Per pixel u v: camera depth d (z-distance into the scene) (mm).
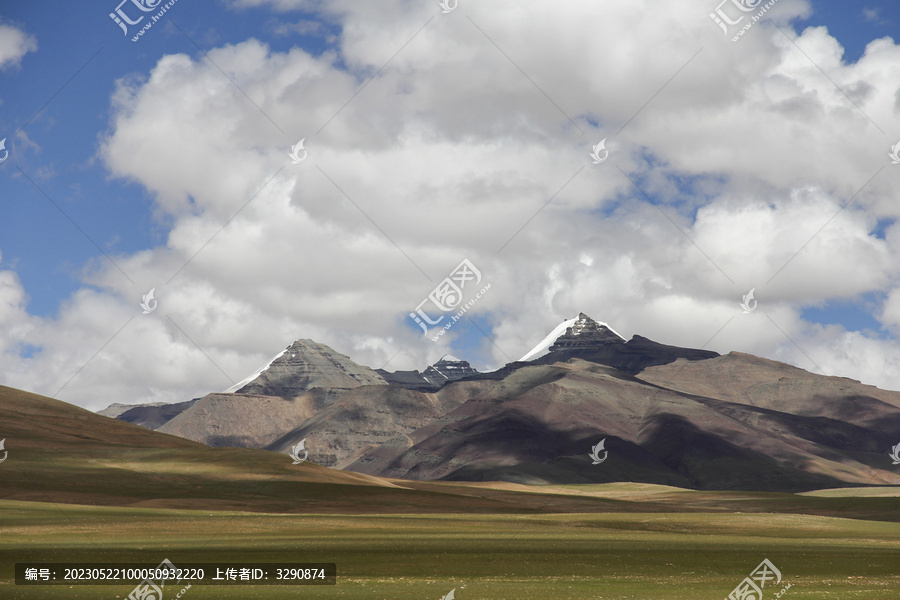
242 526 74875
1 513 80625
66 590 39750
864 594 41250
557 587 42219
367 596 38812
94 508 91500
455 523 86062
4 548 53969
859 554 60219
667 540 69188
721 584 44250
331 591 40188
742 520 94938
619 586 42938
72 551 52938
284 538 64312
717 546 64562
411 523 84750
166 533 67562
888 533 85000
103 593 39094
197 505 111312
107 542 59344
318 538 64625
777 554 58781
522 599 38312
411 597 38719
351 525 79500
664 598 39156
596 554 56500
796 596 40406
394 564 49688
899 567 52750
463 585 42500
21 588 40062
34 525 71312
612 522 91875
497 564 50594
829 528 89000
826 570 50969
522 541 64562
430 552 55375
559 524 88125
